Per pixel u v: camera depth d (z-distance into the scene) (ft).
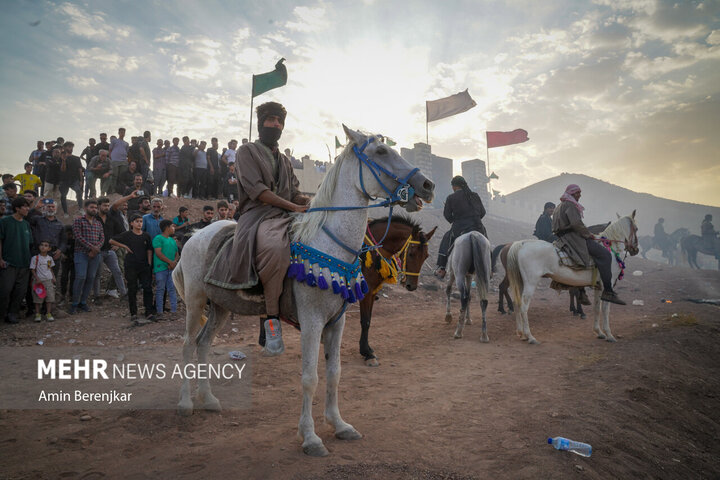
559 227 25.08
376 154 10.90
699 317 29.86
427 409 13.85
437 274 30.58
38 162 46.19
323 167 69.62
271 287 10.51
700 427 14.67
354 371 18.69
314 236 10.95
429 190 10.36
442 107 97.76
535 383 16.56
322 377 17.80
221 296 11.91
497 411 13.66
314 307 10.65
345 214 11.07
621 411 13.92
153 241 27.89
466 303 25.73
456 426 12.46
